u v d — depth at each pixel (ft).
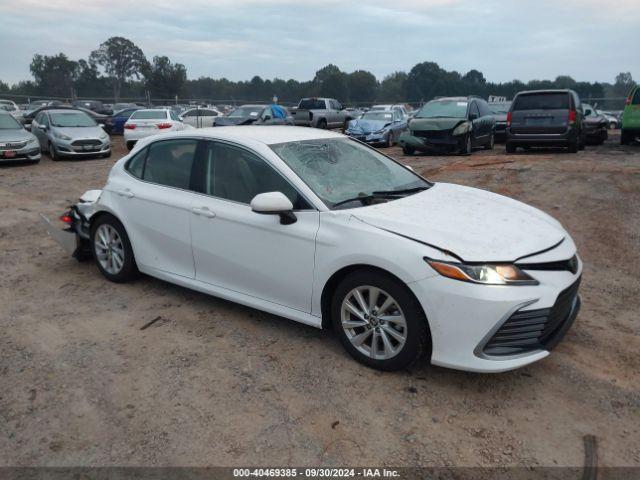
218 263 14.67
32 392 11.57
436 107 51.06
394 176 15.33
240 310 15.55
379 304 12.02
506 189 30.83
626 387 11.48
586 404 10.91
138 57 294.25
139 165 16.99
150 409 10.91
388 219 12.03
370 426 10.29
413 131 49.16
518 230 12.20
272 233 13.26
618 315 15.01
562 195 29.07
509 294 10.58
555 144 46.68
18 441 10.03
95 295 16.90
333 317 12.73
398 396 11.20
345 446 9.76
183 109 117.91
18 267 19.93
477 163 41.45
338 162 14.76
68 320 15.11
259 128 16.38
